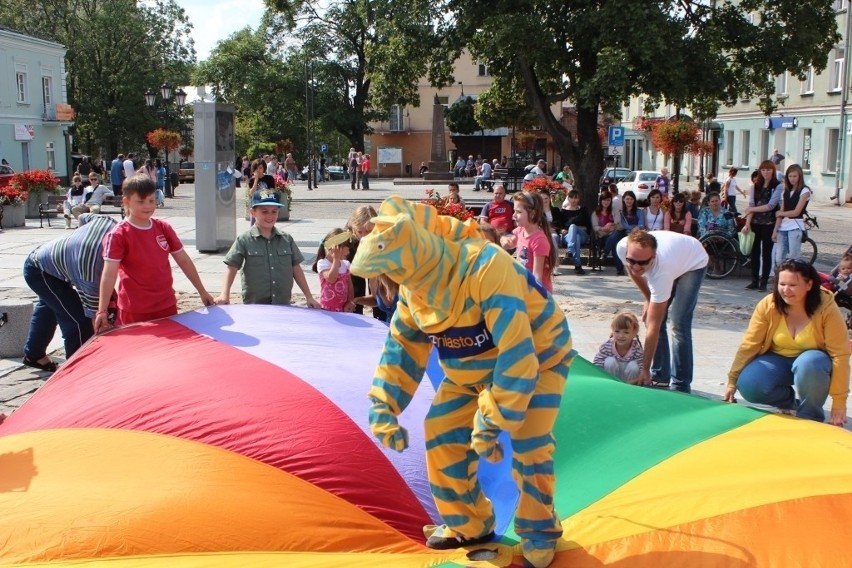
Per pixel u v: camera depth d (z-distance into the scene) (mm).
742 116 45906
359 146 63250
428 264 3131
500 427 3021
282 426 4488
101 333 6297
